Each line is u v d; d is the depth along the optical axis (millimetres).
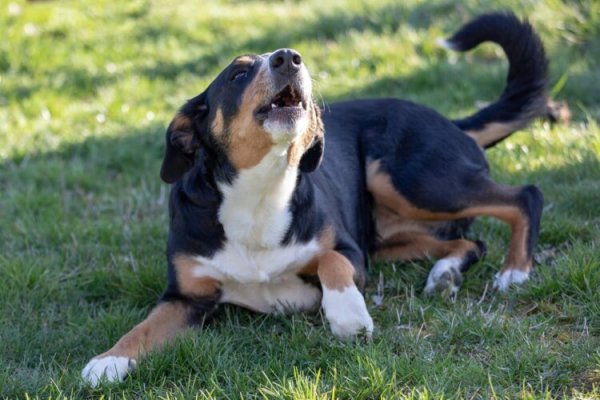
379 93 12797
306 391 5621
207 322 7254
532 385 5879
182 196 7078
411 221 8250
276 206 6867
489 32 8828
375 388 5734
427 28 14773
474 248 7988
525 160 9906
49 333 7117
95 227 9281
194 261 7043
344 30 15359
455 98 12258
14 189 10555
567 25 13836
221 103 6754
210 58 15102
